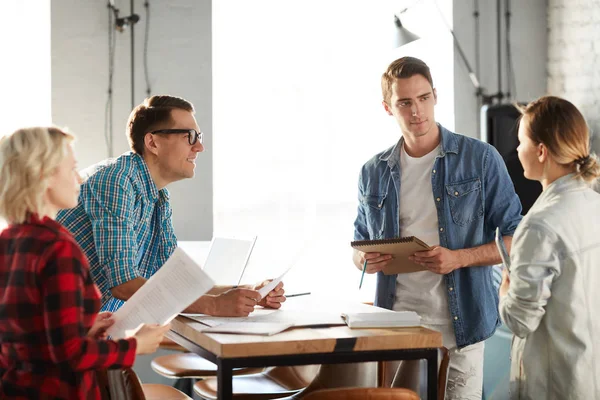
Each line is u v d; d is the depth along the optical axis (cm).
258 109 533
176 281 220
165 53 483
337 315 264
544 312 241
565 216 238
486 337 308
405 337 232
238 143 531
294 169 541
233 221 532
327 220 545
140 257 314
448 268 292
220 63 524
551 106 245
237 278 313
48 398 196
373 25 543
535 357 245
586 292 238
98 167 306
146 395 342
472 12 511
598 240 240
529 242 239
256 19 529
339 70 544
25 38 479
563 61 499
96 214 288
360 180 338
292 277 533
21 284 193
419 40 531
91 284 203
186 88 486
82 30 470
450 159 314
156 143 307
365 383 290
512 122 457
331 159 545
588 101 470
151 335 213
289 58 537
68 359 192
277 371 356
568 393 238
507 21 512
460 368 310
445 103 517
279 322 250
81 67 471
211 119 489
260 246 533
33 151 199
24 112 479
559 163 245
